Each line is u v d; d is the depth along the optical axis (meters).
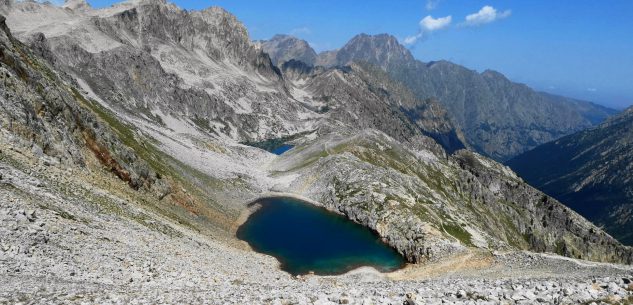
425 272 86.00
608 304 19.19
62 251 33.81
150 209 73.62
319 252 103.00
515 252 79.00
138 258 40.81
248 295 26.62
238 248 94.19
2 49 69.81
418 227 107.44
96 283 29.52
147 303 23.19
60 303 21.39
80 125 79.12
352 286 36.94
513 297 21.34
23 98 65.94
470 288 25.47
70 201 49.47
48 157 61.81
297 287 34.50
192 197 110.06
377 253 105.31
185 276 40.22
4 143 54.94
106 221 50.28
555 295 20.88
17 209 36.62
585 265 65.19
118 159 83.44
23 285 24.05
